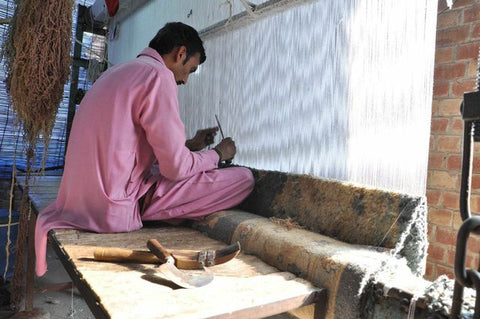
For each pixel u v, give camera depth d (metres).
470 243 1.47
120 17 3.40
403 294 0.82
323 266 0.97
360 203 1.21
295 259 1.05
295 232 1.25
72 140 1.44
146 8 2.99
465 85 1.54
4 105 3.04
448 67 1.60
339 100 1.34
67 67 1.88
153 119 1.37
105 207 1.38
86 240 1.29
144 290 0.87
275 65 1.63
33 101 1.80
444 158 1.62
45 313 1.92
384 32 1.18
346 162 1.33
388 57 1.17
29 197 2.02
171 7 2.56
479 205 1.50
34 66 1.75
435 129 1.65
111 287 0.88
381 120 1.20
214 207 1.59
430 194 1.67
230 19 1.82
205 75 2.12
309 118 1.47
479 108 0.59
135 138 1.41
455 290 0.63
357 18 1.27
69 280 2.43
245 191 1.64
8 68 1.91
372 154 1.23
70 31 1.88
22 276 1.97
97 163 1.37
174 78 1.55
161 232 1.50
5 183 3.08
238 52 1.85
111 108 1.36
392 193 1.14
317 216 1.33
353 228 1.20
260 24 1.71
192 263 1.04
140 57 1.50
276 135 1.63
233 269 1.07
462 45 1.56
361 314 0.89
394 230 1.09
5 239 2.30
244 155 1.84
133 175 1.45
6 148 3.11
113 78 1.42
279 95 1.61
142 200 1.55
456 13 1.58
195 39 1.56
